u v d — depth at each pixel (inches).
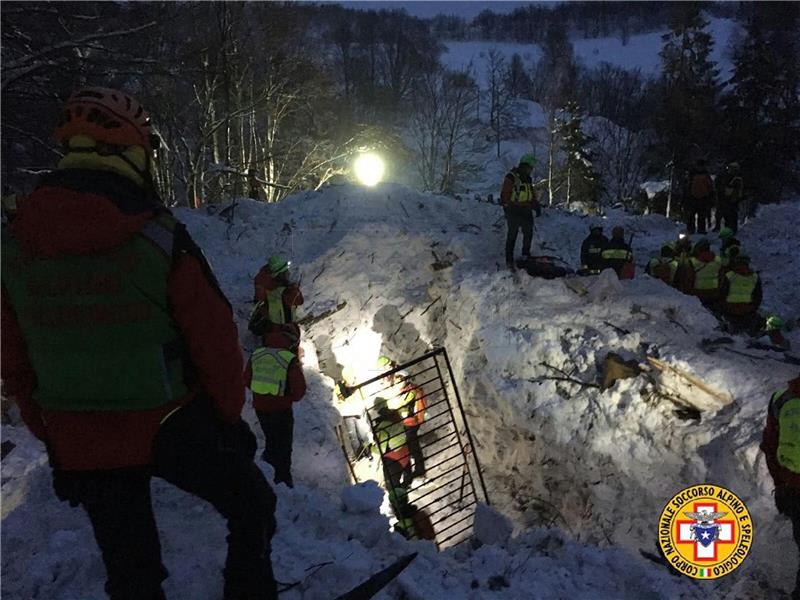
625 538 268.5
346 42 2203.5
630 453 282.5
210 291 75.0
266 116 1104.8
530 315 357.1
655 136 1715.1
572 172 1552.7
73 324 71.2
